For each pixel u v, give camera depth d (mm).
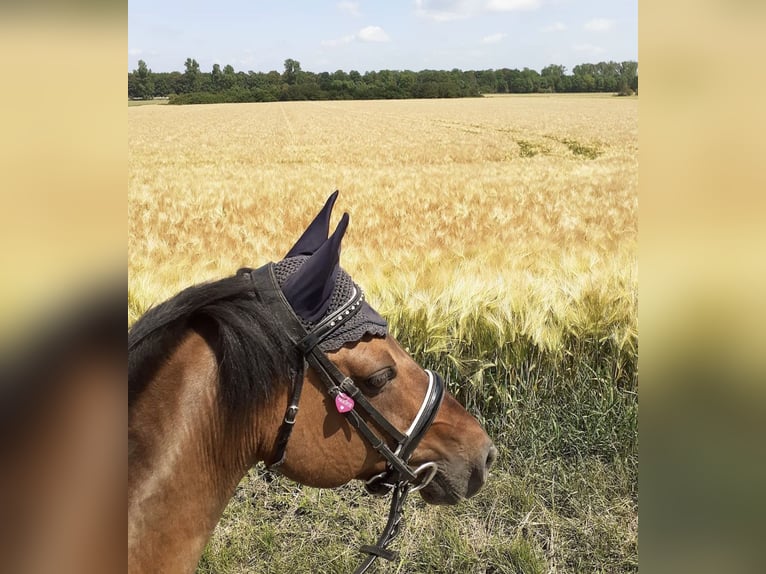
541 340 5023
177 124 37000
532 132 32781
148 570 1488
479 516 3979
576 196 15133
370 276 6293
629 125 35344
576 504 4074
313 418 1633
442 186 16641
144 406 1527
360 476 1857
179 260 8492
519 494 4094
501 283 5711
